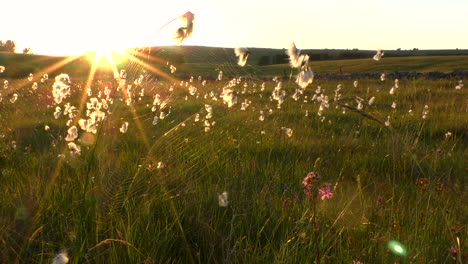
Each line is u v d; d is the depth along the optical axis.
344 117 9.97
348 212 3.72
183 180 4.07
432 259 2.96
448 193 4.27
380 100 13.02
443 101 12.02
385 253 2.99
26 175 4.67
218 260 3.11
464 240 3.24
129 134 6.27
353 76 23.98
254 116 9.69
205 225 3.39
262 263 2.92
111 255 2.85
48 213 3.48
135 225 3.25
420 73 23.72
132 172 3.88
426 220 3.53
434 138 7.80
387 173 5.21
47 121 8.80
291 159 5.95
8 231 3.12
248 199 4.05
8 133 7.55
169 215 3.55
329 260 2.90
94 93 10.59
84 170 4.35
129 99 6.19
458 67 38.72
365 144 6.95
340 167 5.63
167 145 4.31
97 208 3.15
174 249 3.22
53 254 2.80
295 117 9.54
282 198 4.10
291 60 2.53
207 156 5.26
